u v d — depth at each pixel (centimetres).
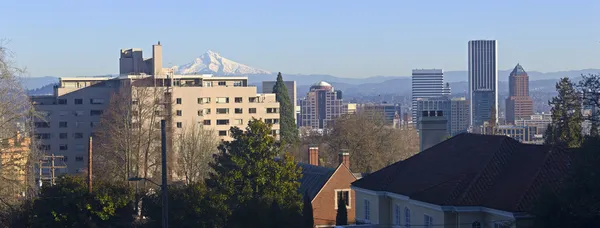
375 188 7762
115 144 13388
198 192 8500
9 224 8831
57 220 8562
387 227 7631
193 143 15050
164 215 6519
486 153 6956
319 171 11712
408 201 7175
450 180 6775
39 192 9306
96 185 8931
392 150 19200
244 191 8856
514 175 6456
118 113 15138
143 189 9400
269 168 9112
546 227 5134
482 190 6444
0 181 8675
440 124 9069
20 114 8988
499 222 6034
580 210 5034
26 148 10612
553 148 6456
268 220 7900
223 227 8419
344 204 9100
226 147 9469
